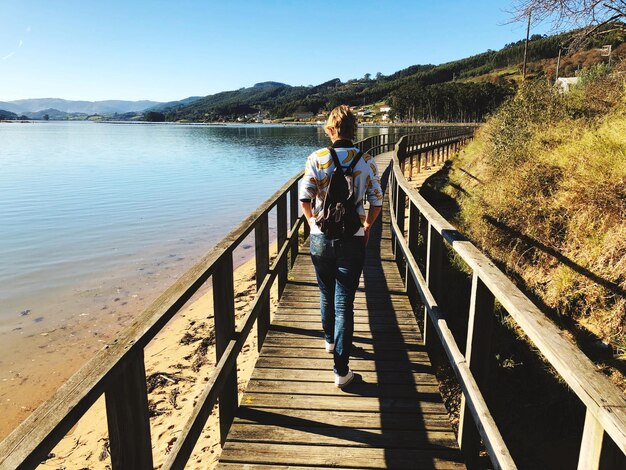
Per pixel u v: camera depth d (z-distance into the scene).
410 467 2.62
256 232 4.11
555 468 3.48
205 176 24.72
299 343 4.11
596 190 5.71
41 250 10.42
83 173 26.31
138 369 1.69
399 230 5.99
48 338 6.06
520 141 9.76
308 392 3.35
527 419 3.95
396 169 7.31
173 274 8.69
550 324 1.64
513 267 6.16
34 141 66.31
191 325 6.39
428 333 3.95
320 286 3.51
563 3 9.90
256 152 43.12
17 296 7.59
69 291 7.81
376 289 5.48
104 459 3.77
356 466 2.63
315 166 3.07
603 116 9.00
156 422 4.13
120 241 11.20
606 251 5.10
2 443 1.06
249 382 3.48
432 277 3.82
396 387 3.41
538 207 6.43
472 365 2.51
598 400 1.20
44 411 1.17
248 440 2.84
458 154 23.12
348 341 3.28
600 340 4.55
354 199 3.05
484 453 3.46
